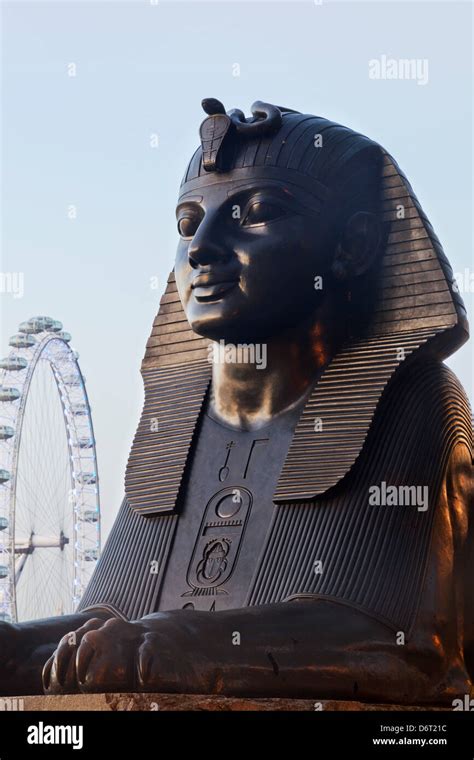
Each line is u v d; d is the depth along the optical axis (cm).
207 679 724
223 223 908
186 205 932
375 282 953
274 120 927
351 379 912
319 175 923
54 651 802
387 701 807
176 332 1032
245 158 921
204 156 923
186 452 950
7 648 812
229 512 909
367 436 883
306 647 777
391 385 905
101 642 705
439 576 848
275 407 932
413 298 938
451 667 841
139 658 703
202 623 745
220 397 957
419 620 830
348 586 833
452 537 866
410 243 948
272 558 867
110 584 929
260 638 762
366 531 853
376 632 812
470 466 898
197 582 893
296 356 930
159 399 1005
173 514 932
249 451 927
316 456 888
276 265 898
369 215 946
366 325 949
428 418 888
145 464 971
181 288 927
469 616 865
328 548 853
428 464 873
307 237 908
